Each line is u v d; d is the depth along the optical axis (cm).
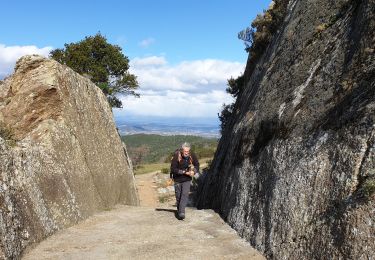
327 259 531
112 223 1038
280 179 764
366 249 468
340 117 666
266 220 770
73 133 1258
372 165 534
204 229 953
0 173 718
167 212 1196
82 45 3850
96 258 725
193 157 1092
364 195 508
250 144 1063
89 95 1574
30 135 1101
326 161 638
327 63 859
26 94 1165
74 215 1023
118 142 1908
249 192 930
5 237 651
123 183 1805
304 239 609
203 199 1725
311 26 1105
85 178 1248
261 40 1867
